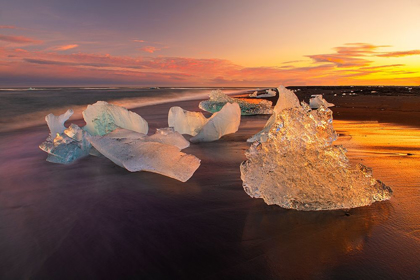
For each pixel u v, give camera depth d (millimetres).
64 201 2252
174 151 2947
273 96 19578
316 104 10250
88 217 1980
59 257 1536
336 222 1857
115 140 3252
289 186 2131
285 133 2350
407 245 1590
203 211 2051
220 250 1580
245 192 2385
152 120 6789
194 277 1369
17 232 1797
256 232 1759
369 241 1634
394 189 2348
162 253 1560
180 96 19812
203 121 5117
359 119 6684
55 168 3090
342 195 2057
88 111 4234
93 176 2816
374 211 1984
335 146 2291
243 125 6281
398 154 3447
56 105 10031
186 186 2533
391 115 7379
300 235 1715
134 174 2855
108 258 1523
